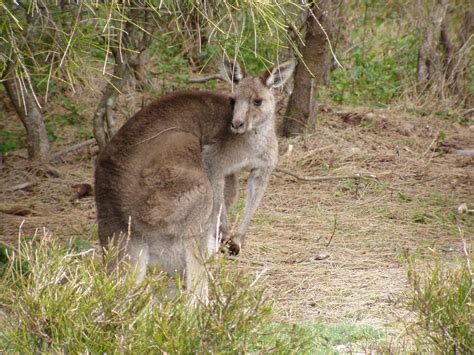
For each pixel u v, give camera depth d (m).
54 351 6.66
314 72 17.64
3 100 19.61
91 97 19.23
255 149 11.79
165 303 7.00
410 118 19.72
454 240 13.20
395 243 13.02
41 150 16.25
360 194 15.27
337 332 9.41
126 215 9.66
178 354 6.53
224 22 10.66
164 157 10.00
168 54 21.86
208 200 9.95
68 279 7.12
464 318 7.16
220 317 6.65
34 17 8.85
